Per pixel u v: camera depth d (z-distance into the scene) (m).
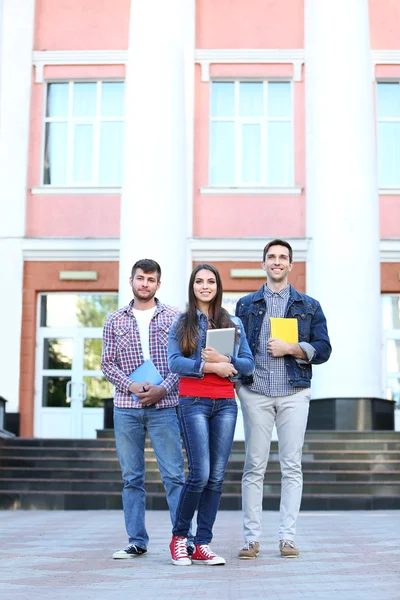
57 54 19.86
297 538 8.24
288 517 6.66
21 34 19.95
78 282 19.22
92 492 13.32
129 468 6.71
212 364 6.09
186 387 6.17
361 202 17.33
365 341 16.97
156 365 6.69
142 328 6.75
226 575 5.71
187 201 19.25
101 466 14.27
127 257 17.30
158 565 6.21
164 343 6.73
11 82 19.86
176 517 6.27
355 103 17.52
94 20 19.94
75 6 20.02
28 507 13.09
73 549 7.38
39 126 19.83
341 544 7.65
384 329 19.34
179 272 17.28
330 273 17.22
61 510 13.01
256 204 19.36
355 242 17.22
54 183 19.84
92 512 12.59
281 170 19.75
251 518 6.62
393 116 19.92
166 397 6.61
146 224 17.20
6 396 18.88
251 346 6.66
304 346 6.56
